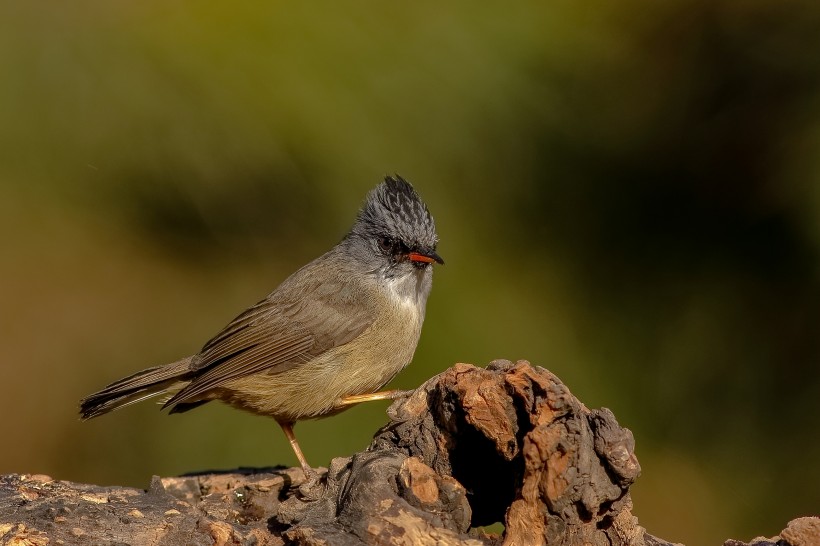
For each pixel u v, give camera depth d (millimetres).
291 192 12953
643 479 12953
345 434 12070
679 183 13703
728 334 13266
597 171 13734
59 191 13258
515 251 13344
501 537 6836
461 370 6840
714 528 12625
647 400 13281
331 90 12602
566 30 13547
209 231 13516
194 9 13023
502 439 6617
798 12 13258
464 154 12977
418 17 13062
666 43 13766
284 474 8266
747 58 13344
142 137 12711
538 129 13477
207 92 12516
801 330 13000
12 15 12891
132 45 12805
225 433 12266
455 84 12914
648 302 13523
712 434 13148
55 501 7129
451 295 12633
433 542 6195
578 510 6262
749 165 13289
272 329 9406
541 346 12719
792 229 12906
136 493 7473
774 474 12914
